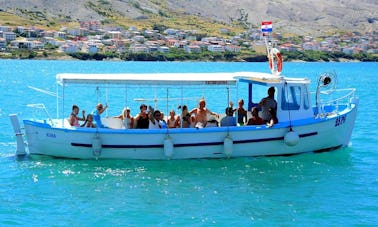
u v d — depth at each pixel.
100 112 22.55
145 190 19.00
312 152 23.91
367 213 17.05
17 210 16.98
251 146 22.58
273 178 20.62
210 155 22.33
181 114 22.73
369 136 30.41
